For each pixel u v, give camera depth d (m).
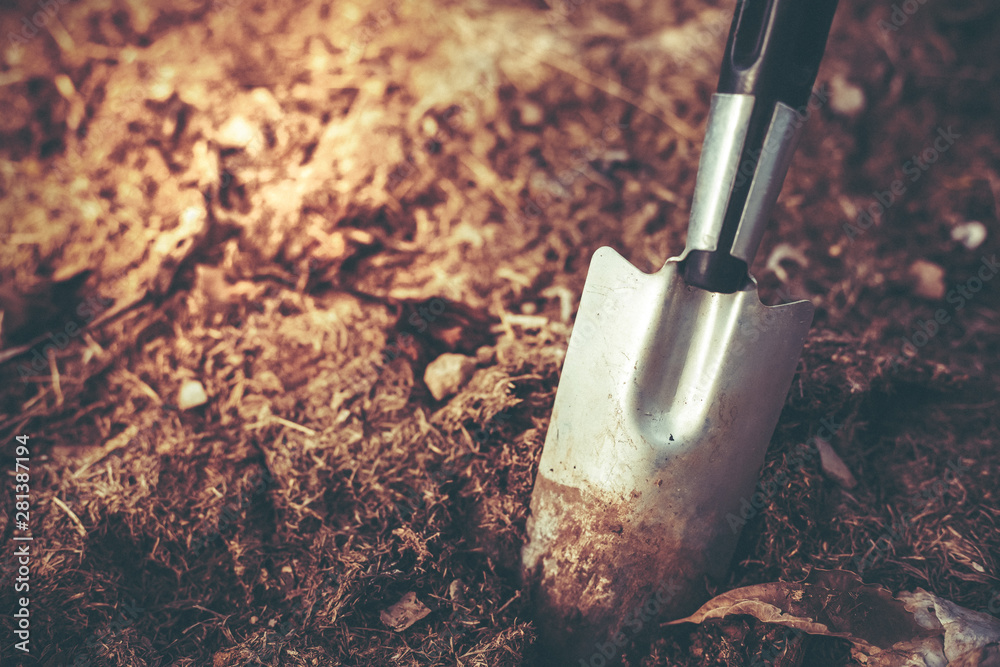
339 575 0.46
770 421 0.46
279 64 0.61
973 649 0.43
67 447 0.50
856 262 0.57
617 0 0.72
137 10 0.61
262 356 0.52
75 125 0.57
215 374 0.52
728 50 0.45
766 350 0.46
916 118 0.63
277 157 0.57
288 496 0.48
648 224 0.59
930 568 0.46
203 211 0.54
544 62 0.66
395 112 0.61
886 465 0.49
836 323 0.54
